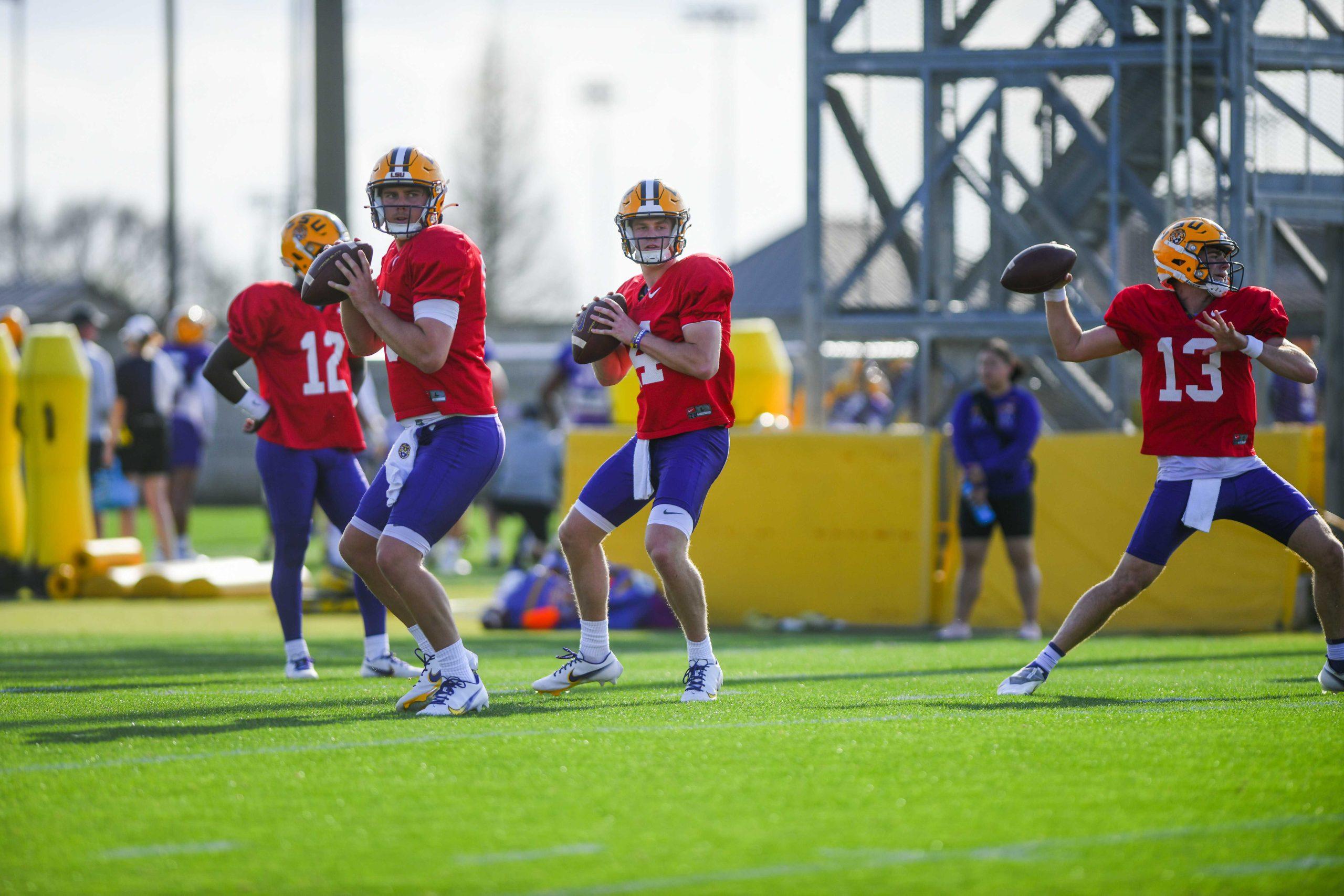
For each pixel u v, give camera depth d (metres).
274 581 24.45
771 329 48.03
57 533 46.59
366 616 24.61
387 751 15.38
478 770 14.31
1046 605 38.22
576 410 58.09
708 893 10.22
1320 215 40.97
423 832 11.96
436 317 18.05
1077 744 15.50
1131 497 37.56
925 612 38.91
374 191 18.64
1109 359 42.50
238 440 116.94
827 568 39.59
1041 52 40.75
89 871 10.97
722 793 13.26
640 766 14.44
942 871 10.72
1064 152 41.31
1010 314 41.16
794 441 40.03
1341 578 19.70
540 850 11.39
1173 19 39.09
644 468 20.08
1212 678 22.97
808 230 42.22
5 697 20.92
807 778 13.84
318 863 11.11
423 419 18.78
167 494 52.38
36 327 47.69
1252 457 19.62
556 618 38.16
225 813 12.70
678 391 19.73
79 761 15.01
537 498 57.94
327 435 24.36
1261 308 19.41
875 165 41.88
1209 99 40.88
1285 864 10.87
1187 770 14.12
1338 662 20.34
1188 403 19.42
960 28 41.50
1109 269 41.31
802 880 10.50
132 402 50.94
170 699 20.58
